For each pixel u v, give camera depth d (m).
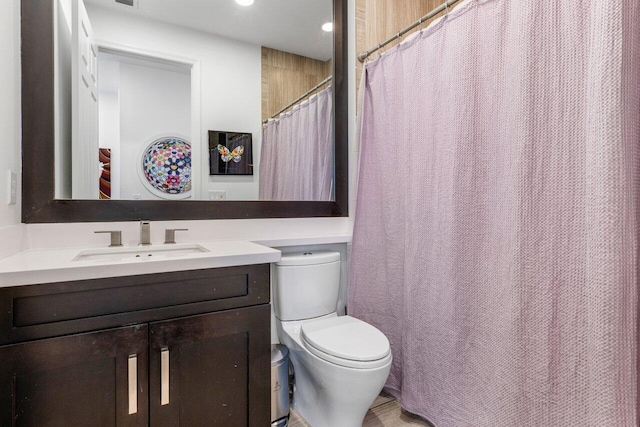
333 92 2.07
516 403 1.24
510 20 1.28
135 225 1.56
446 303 1.51
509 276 1.26
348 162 2.12
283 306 1.69
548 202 1.15
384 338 1.48
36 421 0.93
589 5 1.06
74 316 0.97
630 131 0.97
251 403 1.24
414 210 1.67
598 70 0.99
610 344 0.97
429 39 1.61
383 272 1.90
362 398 1.37
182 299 1.12
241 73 1.82
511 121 1.26
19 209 1.30
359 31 2.10
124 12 1.57
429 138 1.60
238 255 1.21
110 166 1.53
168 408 1.09
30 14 1.36
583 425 1.05
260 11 1.88
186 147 1.69
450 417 1.48
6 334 0.90
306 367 1.55
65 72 1.46
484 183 1.37
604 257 0.98
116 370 1.02
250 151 1.84
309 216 1.99
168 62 1.66
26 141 1.35
